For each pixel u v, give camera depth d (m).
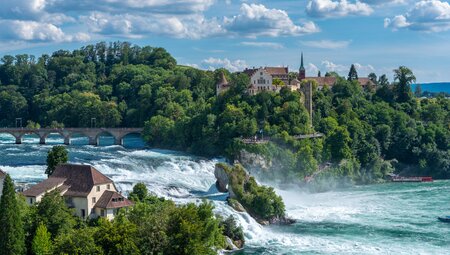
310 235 131.50
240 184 150.88
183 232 90.44
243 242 123.81
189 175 186.12
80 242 83.56
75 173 114.06
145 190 128.12
